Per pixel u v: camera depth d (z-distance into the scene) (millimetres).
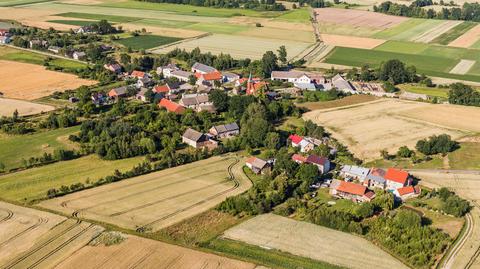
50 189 161000
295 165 176125
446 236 140250
